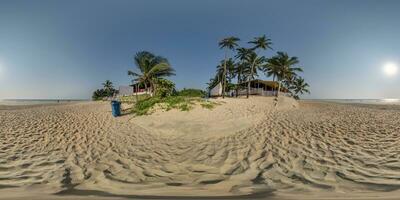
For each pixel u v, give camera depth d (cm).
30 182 437
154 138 916
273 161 570
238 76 4716
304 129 973
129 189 396
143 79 2717
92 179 456
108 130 1059
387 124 1051
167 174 490
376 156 580
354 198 323
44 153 670
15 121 1285
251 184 419
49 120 1330
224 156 633
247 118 1325
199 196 351
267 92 4416
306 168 509
